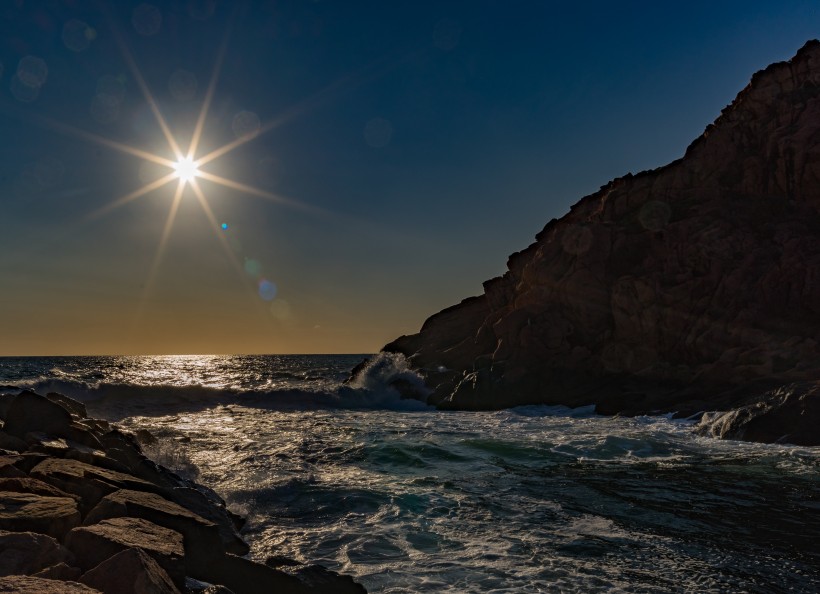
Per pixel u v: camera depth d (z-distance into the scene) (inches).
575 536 375.2
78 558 195.5
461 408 1230.9
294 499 461.4
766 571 316.5
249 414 1076.5
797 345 935.7
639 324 1147.3
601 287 1243.2
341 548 352.8
